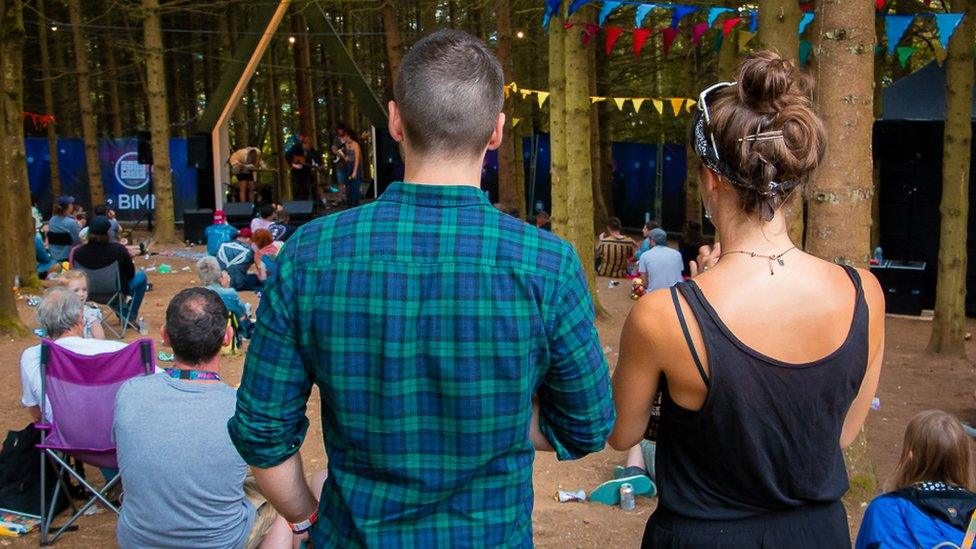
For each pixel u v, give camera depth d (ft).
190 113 97.86
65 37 78.33
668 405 5.20
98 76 84.28
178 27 87.10
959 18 19.38
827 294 5.01
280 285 4.69
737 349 4.85
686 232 33.55
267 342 4.70
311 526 5.39
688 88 50.01
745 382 4.83
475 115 4.63
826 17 12.95
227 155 66.90
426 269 4.53
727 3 37.27
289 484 5.03
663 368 5.03
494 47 59.16
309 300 4.60
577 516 14.35
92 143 64.95
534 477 16.62
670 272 29.86
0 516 13.78
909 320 35.78
